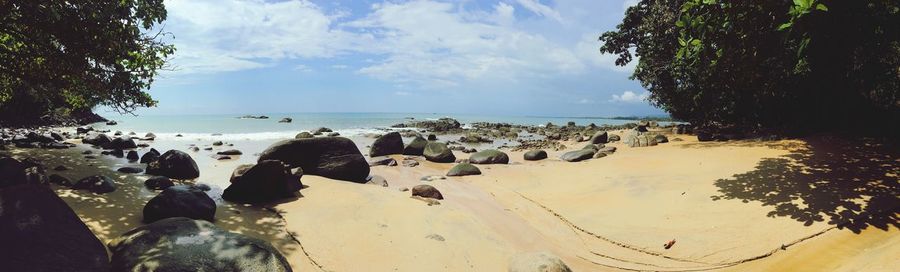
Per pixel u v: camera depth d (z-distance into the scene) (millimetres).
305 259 6398
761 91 12672
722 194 9398
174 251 5090
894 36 10047
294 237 7164
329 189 10531
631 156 15352
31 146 17266
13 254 4129
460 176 14633
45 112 34375
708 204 9039
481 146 26891
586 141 26703
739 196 9109
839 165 10031
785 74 12641
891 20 9578
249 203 9305
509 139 32875
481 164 17484
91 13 9297
